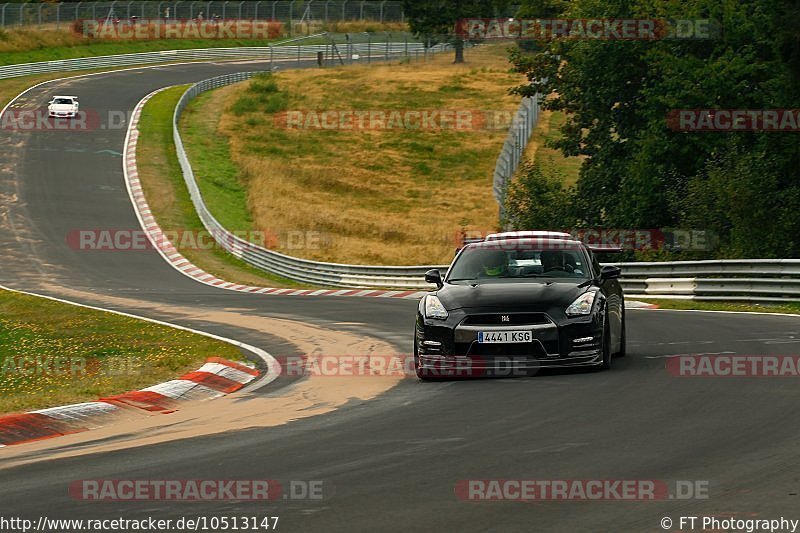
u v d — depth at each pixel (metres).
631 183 108.19
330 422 32.62
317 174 199.75
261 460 26.73
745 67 98.88
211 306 90.38
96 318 80.12
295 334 64.44
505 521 20.12
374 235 161.50
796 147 96.06
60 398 40.25
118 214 169.88
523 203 121.75
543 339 39.19
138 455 28.23
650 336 53.06
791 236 90.06
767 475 22.86
